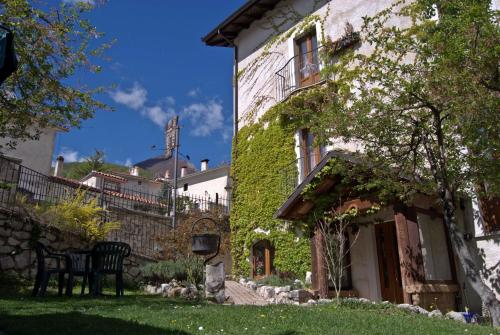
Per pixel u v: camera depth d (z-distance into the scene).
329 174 9.50
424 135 7.36
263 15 16.67
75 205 12.51
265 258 14.16
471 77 6.19
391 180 7.45
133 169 38.53
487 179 6.90
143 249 14.96
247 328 4.76
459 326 5.59
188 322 5.03
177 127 20.62
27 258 10.69
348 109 7.58
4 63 3.47
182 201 19.78
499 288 8.39
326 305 7.72
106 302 7.21
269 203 14.23
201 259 11.74
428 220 9.48
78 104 10.01
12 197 11.23
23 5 8.63
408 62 11.27
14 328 4.46
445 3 6.83
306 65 14.36
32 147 21.00
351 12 13.55
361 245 11.41
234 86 17.22
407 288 8.00
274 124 14.80
